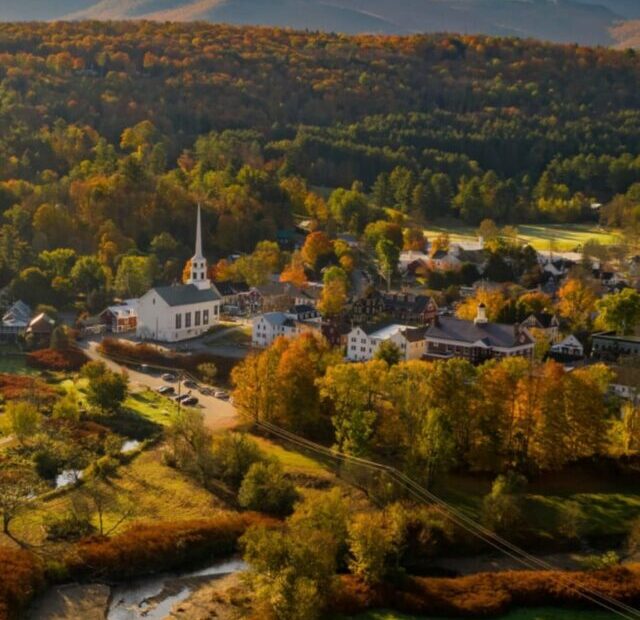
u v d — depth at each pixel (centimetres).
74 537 14350
